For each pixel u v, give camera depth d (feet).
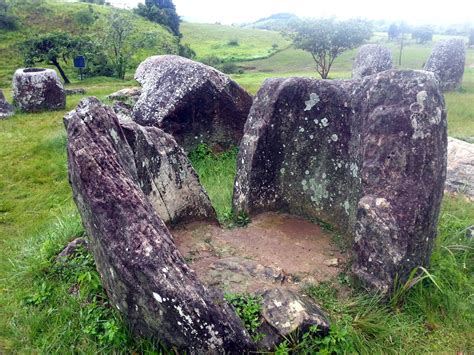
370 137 11.02
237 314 9.60
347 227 13.20
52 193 21.09
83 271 12.34
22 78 37.17
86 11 94.12
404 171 10.44
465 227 14.30
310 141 14.01
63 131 28.73
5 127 31.86
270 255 12.67
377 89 11.32
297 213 14.89
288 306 10.03
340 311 10.57
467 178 17.97
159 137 13.38
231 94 23.03
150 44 86.74
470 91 41.81
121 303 9.29
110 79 68.85
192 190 14.05
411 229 10.38
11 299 12.17
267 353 9.29
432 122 10.27
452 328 10.47
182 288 8.38
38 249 14.51
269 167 14.74
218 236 13.79
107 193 8.77
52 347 10.21
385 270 10.59
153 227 8.77
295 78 13.92
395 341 10.03
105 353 9.74
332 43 49.90
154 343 9.30
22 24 87.20
